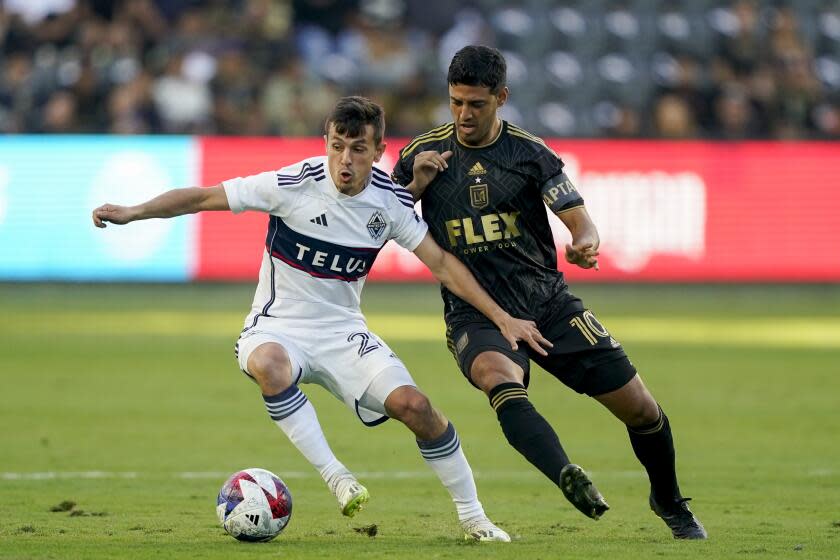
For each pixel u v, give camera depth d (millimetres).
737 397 45781
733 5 100562
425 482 29594
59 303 78625
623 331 67000
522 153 22672
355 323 22281
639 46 98688
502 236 22672
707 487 28953
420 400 21281
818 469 31641
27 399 43438
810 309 80938
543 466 20250
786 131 86250
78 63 86688
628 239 80688
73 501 26234
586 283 80125
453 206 22750
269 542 21312
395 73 90250
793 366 54625
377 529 23219
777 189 81812
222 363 54062
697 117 91562
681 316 75250
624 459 33375
